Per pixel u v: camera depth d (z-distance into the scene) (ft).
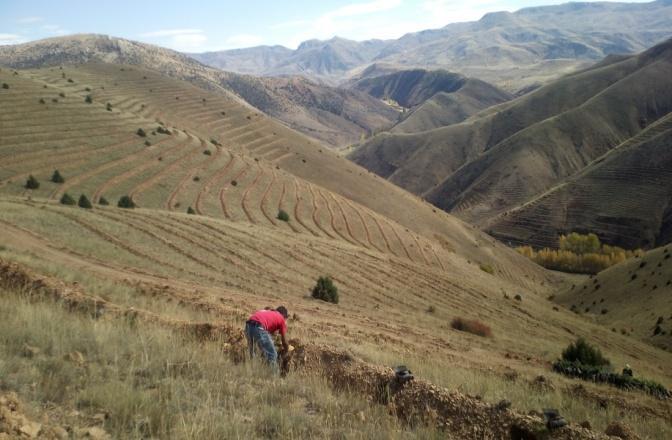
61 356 20.20
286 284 111.75
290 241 163.12
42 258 67.56
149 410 15.69
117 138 315.78
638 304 271.69
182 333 29.35
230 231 151.53
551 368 59.00
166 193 255.09
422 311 123.95
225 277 100.22
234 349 26.25
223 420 15.75
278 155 470.39
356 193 429.79
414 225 404.57
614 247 540.52
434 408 20.68
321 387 22.03
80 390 17.07
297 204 295.28
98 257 85.30
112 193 237.45
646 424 28.63
